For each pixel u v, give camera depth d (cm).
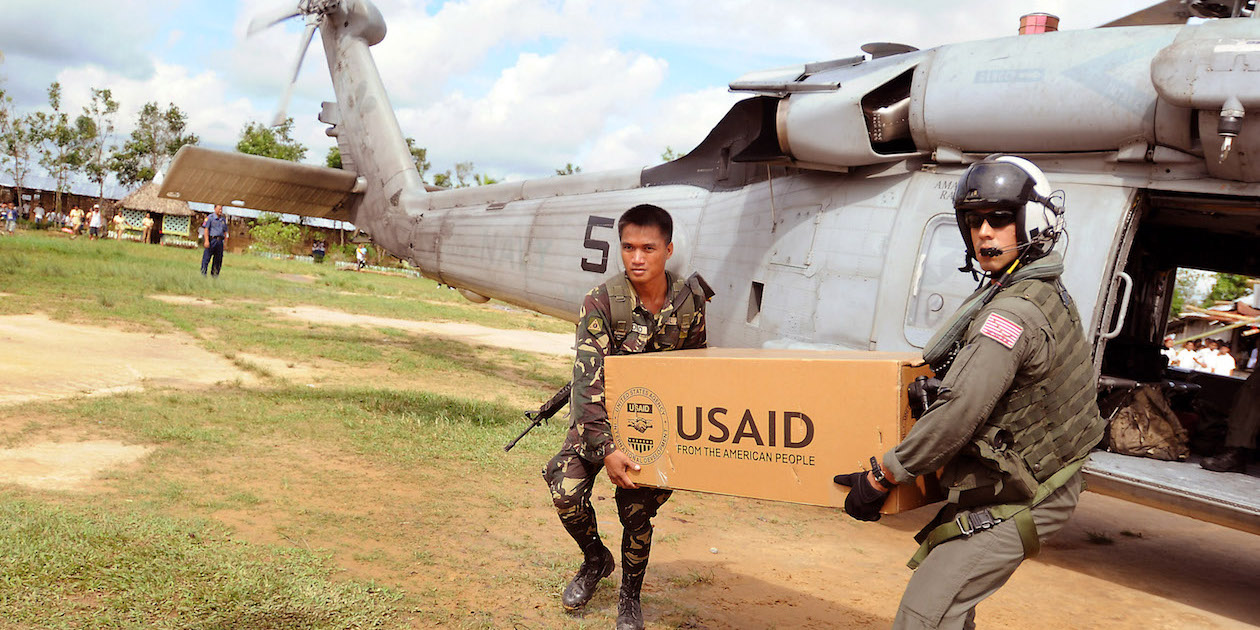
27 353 821
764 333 598
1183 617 434
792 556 476
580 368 308
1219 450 536
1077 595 455
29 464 484
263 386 783
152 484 468
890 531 548
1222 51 395
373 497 489
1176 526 628
